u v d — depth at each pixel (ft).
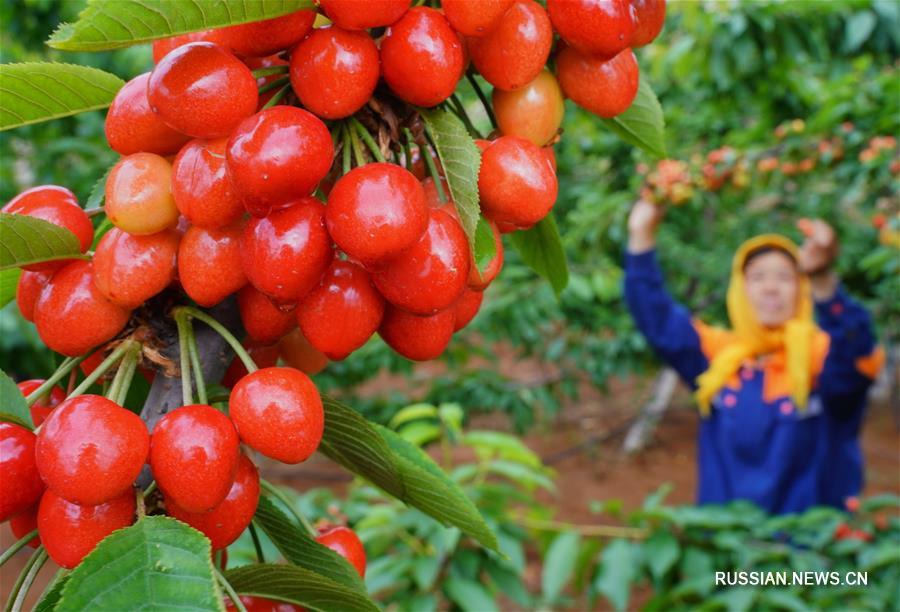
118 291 2.66
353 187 2.53
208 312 2.97
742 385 13.48
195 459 2.46
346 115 2.73
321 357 3.56
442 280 2.71
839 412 13.24
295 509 3.32
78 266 2.79
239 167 2.45
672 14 20.33
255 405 2.58
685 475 28.50
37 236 2.63
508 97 3.08
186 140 2.77
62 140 18.90
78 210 2.88
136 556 2.31
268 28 2.60
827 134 14.56
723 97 19.21
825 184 23.56
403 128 2.96
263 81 2.95
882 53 18.15
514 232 3.81
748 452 13.26
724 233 25.49
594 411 35.73
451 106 3.21
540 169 2.92
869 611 8.68
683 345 14.65
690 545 9.73
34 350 18.11
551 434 32.68
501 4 2.67
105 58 21.03
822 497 13.34
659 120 3.80
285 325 2.97
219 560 3.07
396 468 3.26
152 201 2.64
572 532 9.73
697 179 14.87
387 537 9.44
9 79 2.76
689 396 35.99
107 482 2.38
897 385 31.65
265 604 3.14
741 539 9.46
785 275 13.25
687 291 26.02
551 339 27.25
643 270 14.84
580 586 10.44
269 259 2.56
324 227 2.61
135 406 3.62
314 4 2.59
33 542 2.92
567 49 3.13
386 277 2.73
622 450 31.04
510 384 23.35
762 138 17.35
